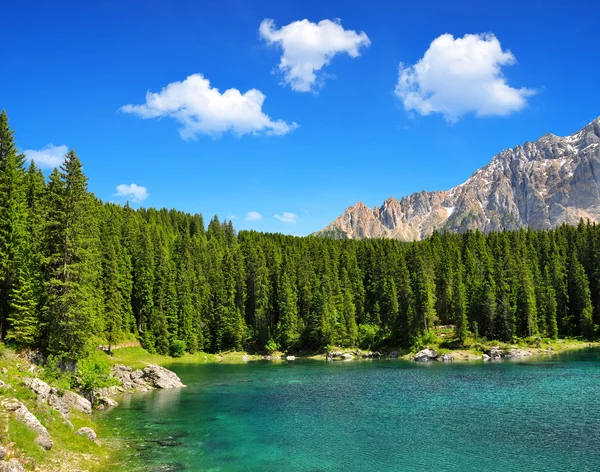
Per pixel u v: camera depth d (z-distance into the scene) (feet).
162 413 168.25
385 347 420.36
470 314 411.34
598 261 471.62
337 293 477.36
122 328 378.73
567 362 302.45
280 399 197.57
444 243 602.03
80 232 194.08
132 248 435.94
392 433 138.82
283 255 572.51
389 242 609.83
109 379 215.72
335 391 217.97
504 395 196.24
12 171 215.51
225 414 166.61
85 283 199.11
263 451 121.08
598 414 158.51
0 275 182.50
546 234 608.60
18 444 90.02
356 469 108.17
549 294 424.05
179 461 112.16
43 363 172.24
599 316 445.37
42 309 176.04
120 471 103.65
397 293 441.27
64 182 189.88
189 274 473.67
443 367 305.32
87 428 118.73
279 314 469.98
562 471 105.91
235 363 381.19
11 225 188.44
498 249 554.05
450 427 144.97
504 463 111.45
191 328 419.74
